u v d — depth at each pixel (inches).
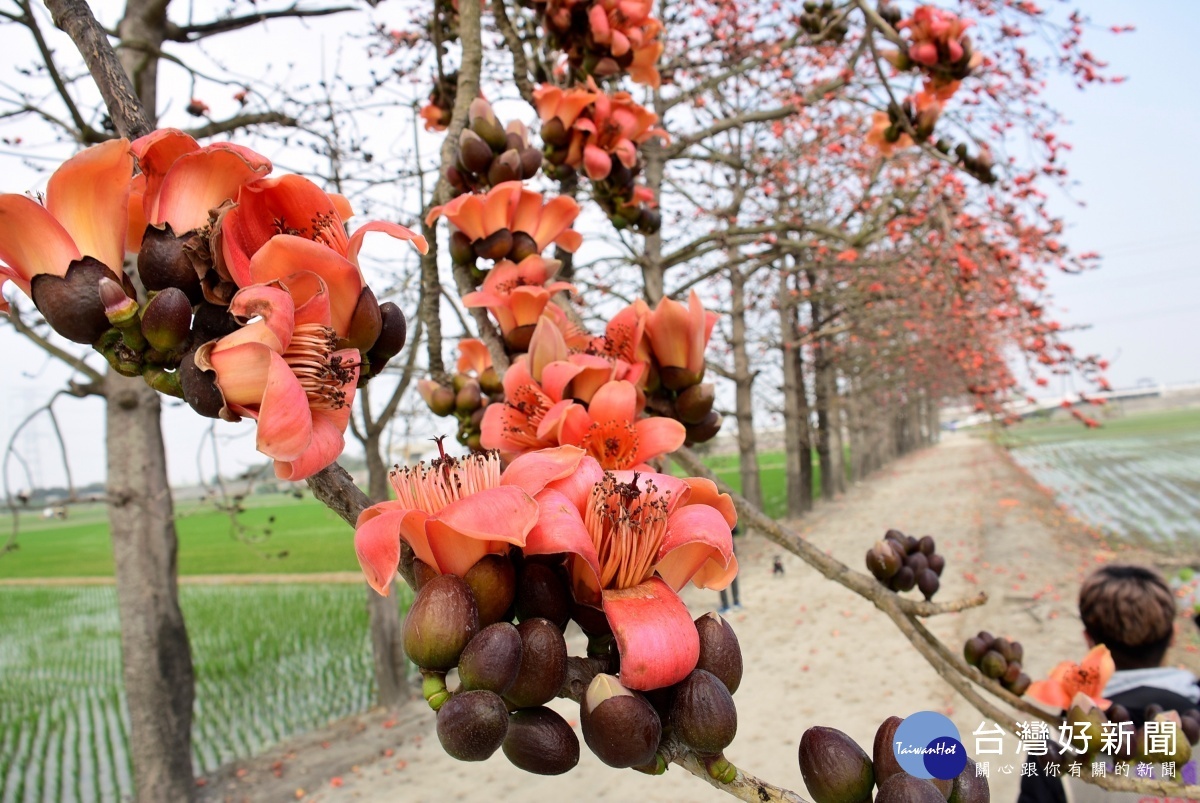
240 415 23.0
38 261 24.3
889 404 941.2
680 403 46.2
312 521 1413.6
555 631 23.4
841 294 347.6
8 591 879.1
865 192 243.9
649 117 70.5
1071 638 255.6
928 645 50.7
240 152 25.0
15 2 154.6
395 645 310.2
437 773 225.0
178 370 24.6
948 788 23.5
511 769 220.4
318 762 252.1
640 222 72.4
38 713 386.6
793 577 422.9
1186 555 422.9
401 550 25.8
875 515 633.0
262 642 480.4
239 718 336.2
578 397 42.9
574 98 65.5
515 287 52.1
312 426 23.4
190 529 1488.7
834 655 276.2
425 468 26.5
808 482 661.3
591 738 22.1
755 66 247.0
